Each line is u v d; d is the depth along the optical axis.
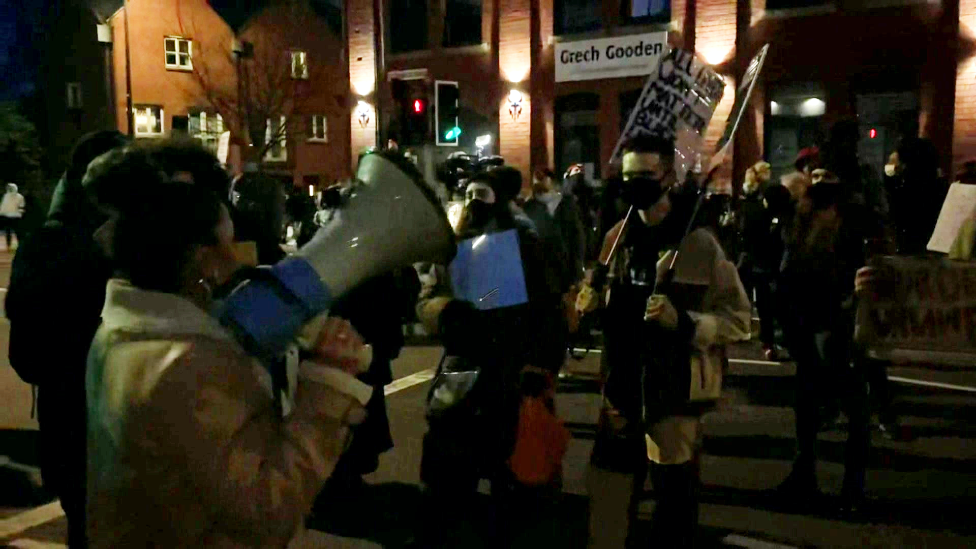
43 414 2.78
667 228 3.05
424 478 3.50
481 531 4.29
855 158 4.40
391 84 9.72
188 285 1.51
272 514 1.35
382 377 4.74
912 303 3.70
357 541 4.17
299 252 1.50
